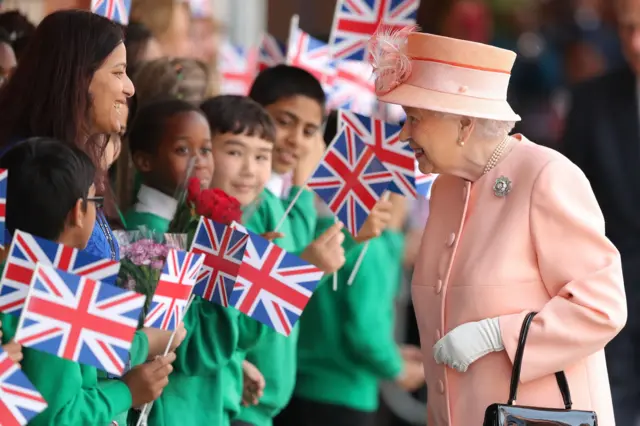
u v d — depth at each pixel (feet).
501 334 47.50
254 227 60.03
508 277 48.08
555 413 46.65
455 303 49.06
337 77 71.92
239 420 59.47
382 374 69.21
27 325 39.81
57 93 48.55
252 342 55.21
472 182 49.70
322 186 56.90
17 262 40.60
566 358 47.57
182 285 45.21
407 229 86.74
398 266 76.23
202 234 49.14
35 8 81.97
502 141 49.55
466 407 48.78
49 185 42.93
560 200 47.65
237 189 58.03
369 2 65.87
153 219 54.13
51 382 42.11
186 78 65.46
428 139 48.85
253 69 90.68
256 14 122.31
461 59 48.44
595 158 87.04
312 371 68.69
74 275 40.29
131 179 56.75
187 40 83.92
